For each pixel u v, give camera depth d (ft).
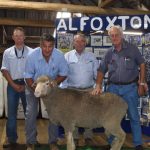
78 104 13.94
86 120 14.14
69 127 13.96
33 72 14.93
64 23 19.77
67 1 35.58
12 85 16.17
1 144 17.72
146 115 19.79
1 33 35.24
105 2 27.14
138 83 15.66
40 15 37.73
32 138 15.24
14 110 16.80
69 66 16.58
